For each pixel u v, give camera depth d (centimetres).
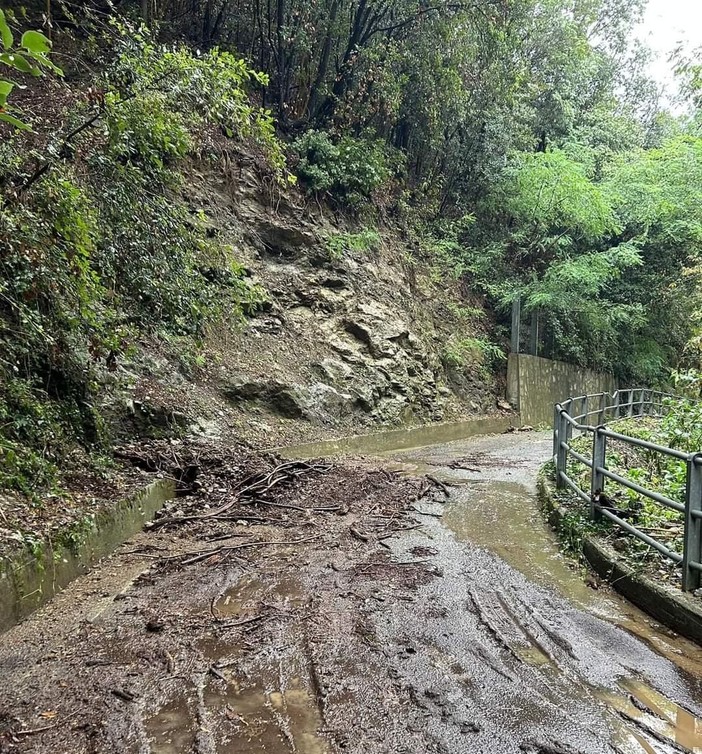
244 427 1076
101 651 380
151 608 447
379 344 1538
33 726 302
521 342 2164
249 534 632
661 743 291
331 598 468
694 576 430
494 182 2195
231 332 1227
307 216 1532
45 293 572
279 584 497
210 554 565
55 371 663
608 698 331
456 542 619
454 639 400
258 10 1485
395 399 1513
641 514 597
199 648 385
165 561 545
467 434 1639
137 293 676
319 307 1475
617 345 2512
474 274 2184
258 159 1459
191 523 659
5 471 511
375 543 611
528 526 680
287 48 1588
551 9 2347
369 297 1608
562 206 2062
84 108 621
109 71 617
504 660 372
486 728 301
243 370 1183
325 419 1284
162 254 696
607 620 436
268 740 291
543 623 428
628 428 1327
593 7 2623
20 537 446
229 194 1370
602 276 2114
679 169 2250
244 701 325
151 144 672
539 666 365
